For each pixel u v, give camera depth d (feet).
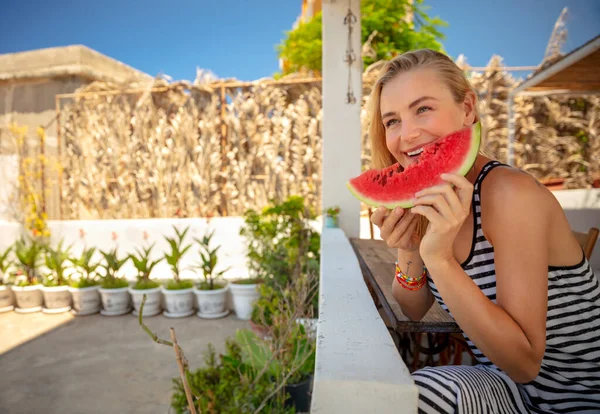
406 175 3.73
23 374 12.35
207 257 21.02
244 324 16.56
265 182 22.33
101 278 19.80
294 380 8.49
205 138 22.81
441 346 6.03
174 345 4.19
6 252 20.39
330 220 13.96
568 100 21.66
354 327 3.56
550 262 3.27
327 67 14.37
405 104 3.56
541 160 22.06
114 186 24.50
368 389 2.46
